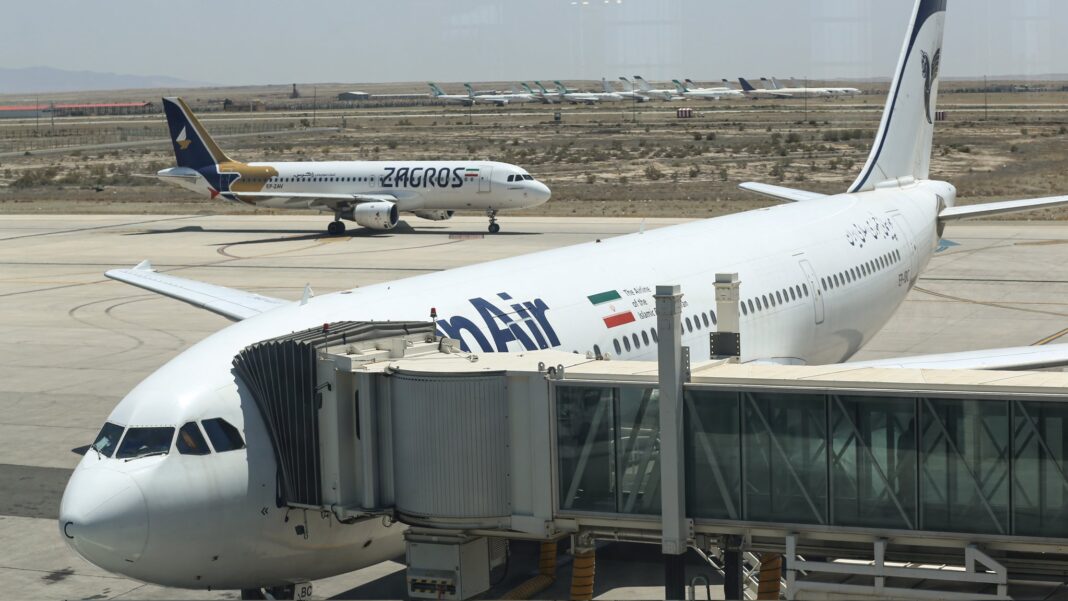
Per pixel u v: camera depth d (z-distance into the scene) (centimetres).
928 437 1159
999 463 1138
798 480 1210
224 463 1305
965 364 2050
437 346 1448
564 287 1864
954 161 10731
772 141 13725
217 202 9138
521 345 1647
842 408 1188
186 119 6838
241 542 1312
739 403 1224
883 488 1180
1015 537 1137
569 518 1291
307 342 1323
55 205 9044
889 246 2888
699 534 1270
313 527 1370
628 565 1755
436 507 1305
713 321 2108
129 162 13912
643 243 2255
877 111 19938
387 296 1650
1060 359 2064
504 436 1301
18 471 2280
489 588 1369
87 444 2477
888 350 3300
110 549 1248
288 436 1335
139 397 1359
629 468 1266
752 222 2614
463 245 5900
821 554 1246
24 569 1769
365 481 1325
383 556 1475
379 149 14538
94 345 3603
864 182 3200
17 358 3409
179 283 2891
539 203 6400
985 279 4531
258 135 17938
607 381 1261
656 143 14088
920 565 1244
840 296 2569
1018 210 3194
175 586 1323
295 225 7294
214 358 1410
